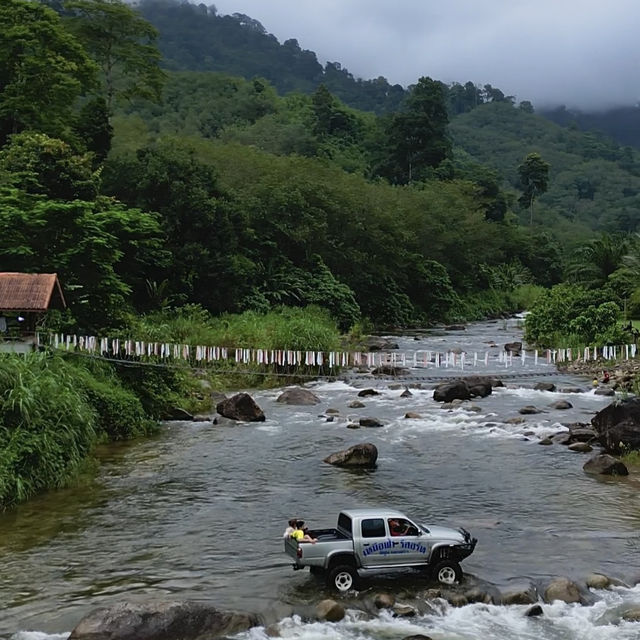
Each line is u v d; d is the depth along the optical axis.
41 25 50.97
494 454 27.02
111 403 28.97
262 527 19.17
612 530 19.08
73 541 18.12
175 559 17.00
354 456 25.47
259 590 15.31
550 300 60.59
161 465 25.30
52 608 14.45
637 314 55.34
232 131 131.88
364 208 77.81
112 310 33.81
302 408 35.97
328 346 45.62
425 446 28.22
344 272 76.44
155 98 74.44
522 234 128.00
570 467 25.25
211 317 52.25
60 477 22.50
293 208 67.44
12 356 23.97
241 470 24.78
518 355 53.66
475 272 106.00
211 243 53.75
